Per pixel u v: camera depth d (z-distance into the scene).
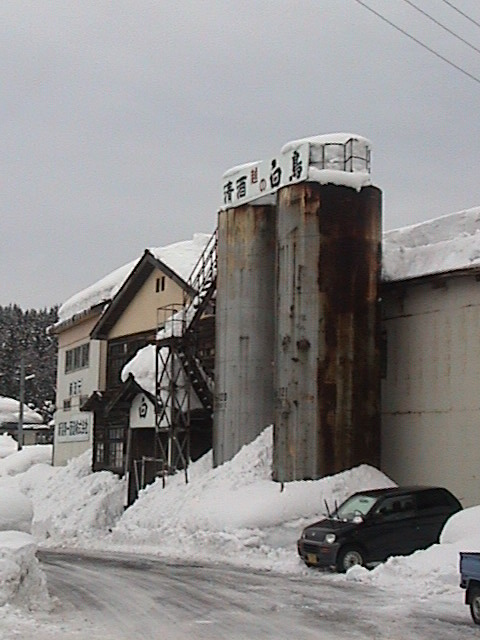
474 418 26.31
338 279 28.36
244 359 32.09
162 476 35.25
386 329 29.86
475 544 18.98
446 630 13.18
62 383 56.62
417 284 28.45
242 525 25.98
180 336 35.75
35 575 15.45
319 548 20.94
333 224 28.55
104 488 42.66
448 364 27.41
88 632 12.96
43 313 134.75
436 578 17.91
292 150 29.45
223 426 32.38
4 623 13.23
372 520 21.22
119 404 41.88
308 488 26.84
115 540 33.22
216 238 35.00
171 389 35.88
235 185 33.03
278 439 28.58
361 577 19.34
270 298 32.28
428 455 27.69
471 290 26.88
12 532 16.83
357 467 27.84
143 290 44.91
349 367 28.11
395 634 12.86
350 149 29.44
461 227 29.16
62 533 40.31
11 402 93.31
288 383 28.34
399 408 29.02
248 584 18.86
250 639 12.48
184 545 27.84
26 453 63.16
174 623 13.88
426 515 21.78
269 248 32.41
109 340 48.75
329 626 13.56
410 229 30.50
